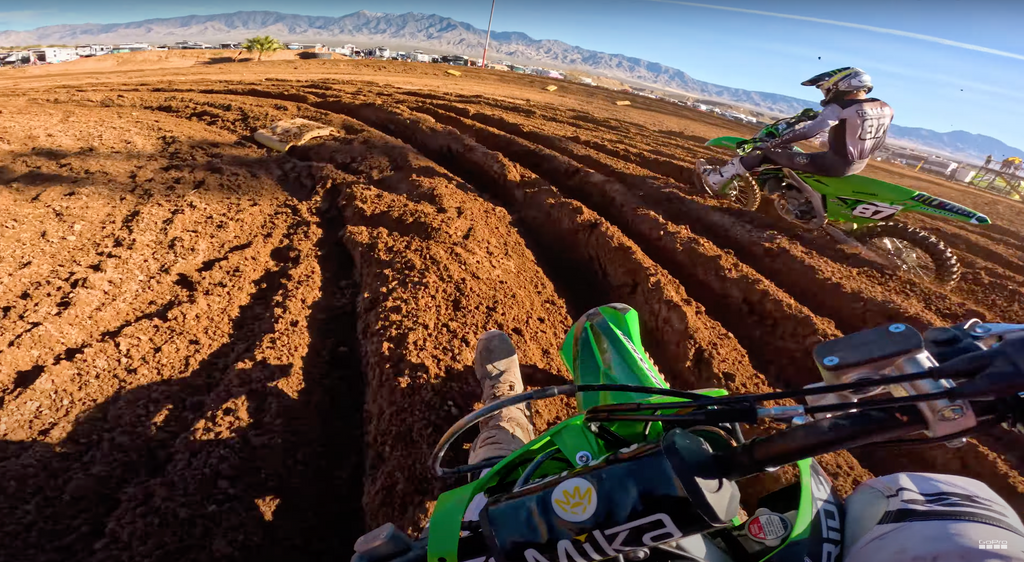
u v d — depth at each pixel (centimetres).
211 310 485
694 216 760
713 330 495
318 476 336
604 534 132
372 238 618
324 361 437
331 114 1288
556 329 500
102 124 1119
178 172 830
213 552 282
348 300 531
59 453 327
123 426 351
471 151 1017
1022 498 335
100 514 299
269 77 2631
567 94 3027
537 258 661
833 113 620
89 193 713
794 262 627
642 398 222
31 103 1382
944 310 548
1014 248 872
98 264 532
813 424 123
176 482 313
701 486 125
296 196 795
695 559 153
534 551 138
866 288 568
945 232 848
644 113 2433
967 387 110
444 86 2627
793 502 170
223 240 624
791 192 697
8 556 269
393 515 301
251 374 400
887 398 118
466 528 165
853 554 141
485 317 475
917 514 137
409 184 815
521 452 186
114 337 433
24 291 477
